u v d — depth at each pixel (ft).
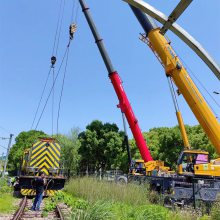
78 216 23.48
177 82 46.03
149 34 48.93
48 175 53.98
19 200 46.37
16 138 240.94
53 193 51.55
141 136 61.82
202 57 7.55
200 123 44.39
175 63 46.09
